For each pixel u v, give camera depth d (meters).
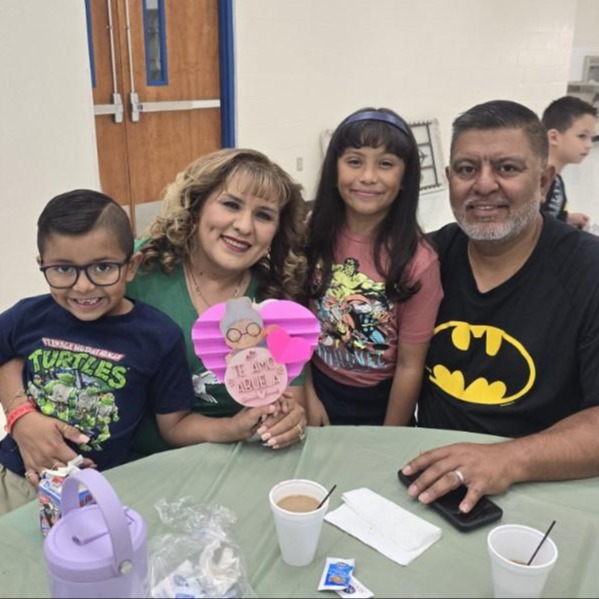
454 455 1.08
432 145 5.29
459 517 0.98
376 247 1.60
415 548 0.92
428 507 1.02
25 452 1.25
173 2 3.74
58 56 2.84
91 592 0.70
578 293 1.39
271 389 1.18
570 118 3.09
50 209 1.21
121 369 1.28
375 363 1.69
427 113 5.25
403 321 1.60
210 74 4.05
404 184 1.61
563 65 6.12
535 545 0.83
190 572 0.85
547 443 1.12
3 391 1.33
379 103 4.91
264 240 1.43
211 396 1.47
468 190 1.46
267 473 1.12
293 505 0.91
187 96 3.98
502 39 5.54
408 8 4.81
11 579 0.86
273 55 4.22
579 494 1.08
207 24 3.94
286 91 4.36
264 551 0.92
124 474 1.10
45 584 0.85
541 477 1.10
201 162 1.46
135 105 3.72
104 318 1.29
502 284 1.46
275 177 1.42
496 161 1.41
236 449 1.19
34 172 2.89
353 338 1.66
